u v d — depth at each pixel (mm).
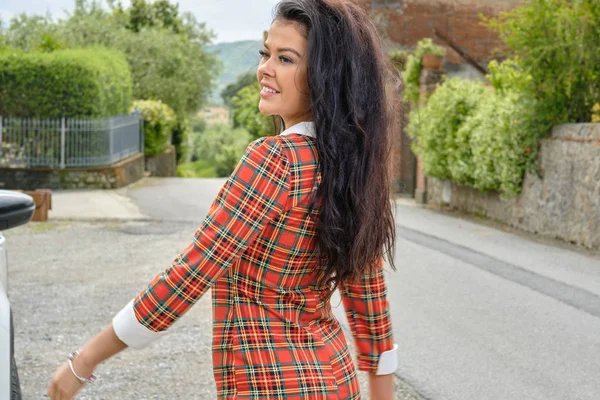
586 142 10211
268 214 1685
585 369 5172
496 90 13828
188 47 31984
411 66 16594
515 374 5027
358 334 2074
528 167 11562
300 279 1769
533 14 10891
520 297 7191
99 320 6328
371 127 1775
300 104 1798
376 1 19828
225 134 53312
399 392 4641
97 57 19109
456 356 5367
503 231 11758
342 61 1747
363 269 1884
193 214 13602
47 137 17828
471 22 19906
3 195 2783
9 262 9008
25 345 5605
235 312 1734
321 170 1727
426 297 7125
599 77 10891
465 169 13312
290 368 1705
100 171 17953
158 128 23703
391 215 1937
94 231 11539
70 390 1778
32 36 27578
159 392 4637
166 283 1696
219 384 1760
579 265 8883
